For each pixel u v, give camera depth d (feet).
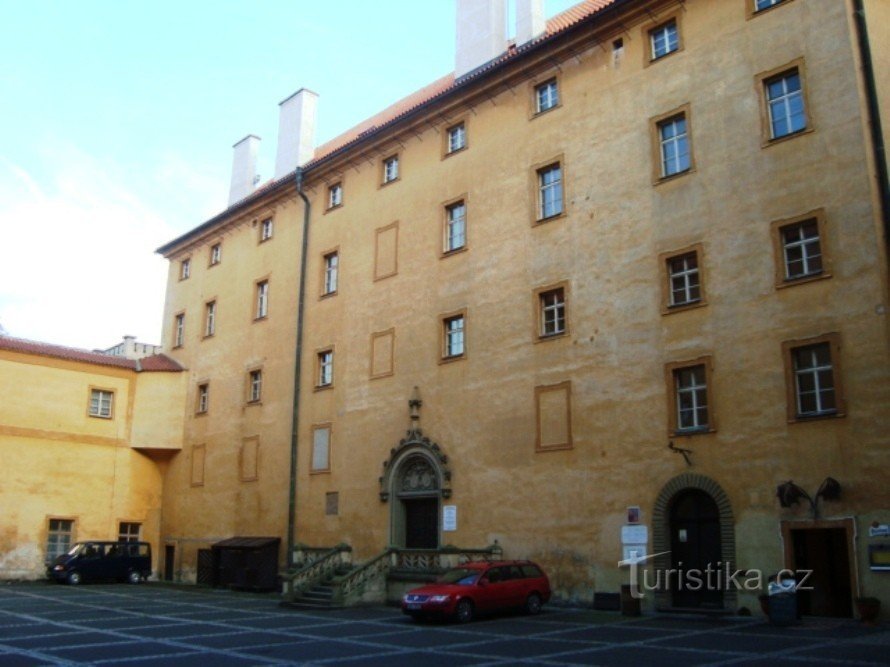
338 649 52.39
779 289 66.18
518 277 86.79
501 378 85.97
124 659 48.65
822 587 62.59
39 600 91.81
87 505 126.11
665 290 73.77
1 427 119.34
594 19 83.10
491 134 93.91
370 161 110.63
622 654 48.03
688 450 69.31
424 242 99.14
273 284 123.03
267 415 117.50
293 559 102.47
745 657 45.55
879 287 60.64
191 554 125.29
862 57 65.51
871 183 62.59
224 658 48.88
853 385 60.80
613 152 80.79
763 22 71.51
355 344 105.60
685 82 76.23
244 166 145.79
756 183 69.36
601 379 77.05
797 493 61.93
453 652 50.34
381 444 98.17
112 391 132.26
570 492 77.30
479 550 81.76
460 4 106.63
